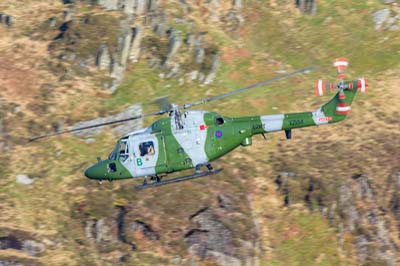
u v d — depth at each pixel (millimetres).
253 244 194125
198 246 190375
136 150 156375
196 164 154750
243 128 154750
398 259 196625
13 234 192500
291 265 194750
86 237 195250
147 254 189375
